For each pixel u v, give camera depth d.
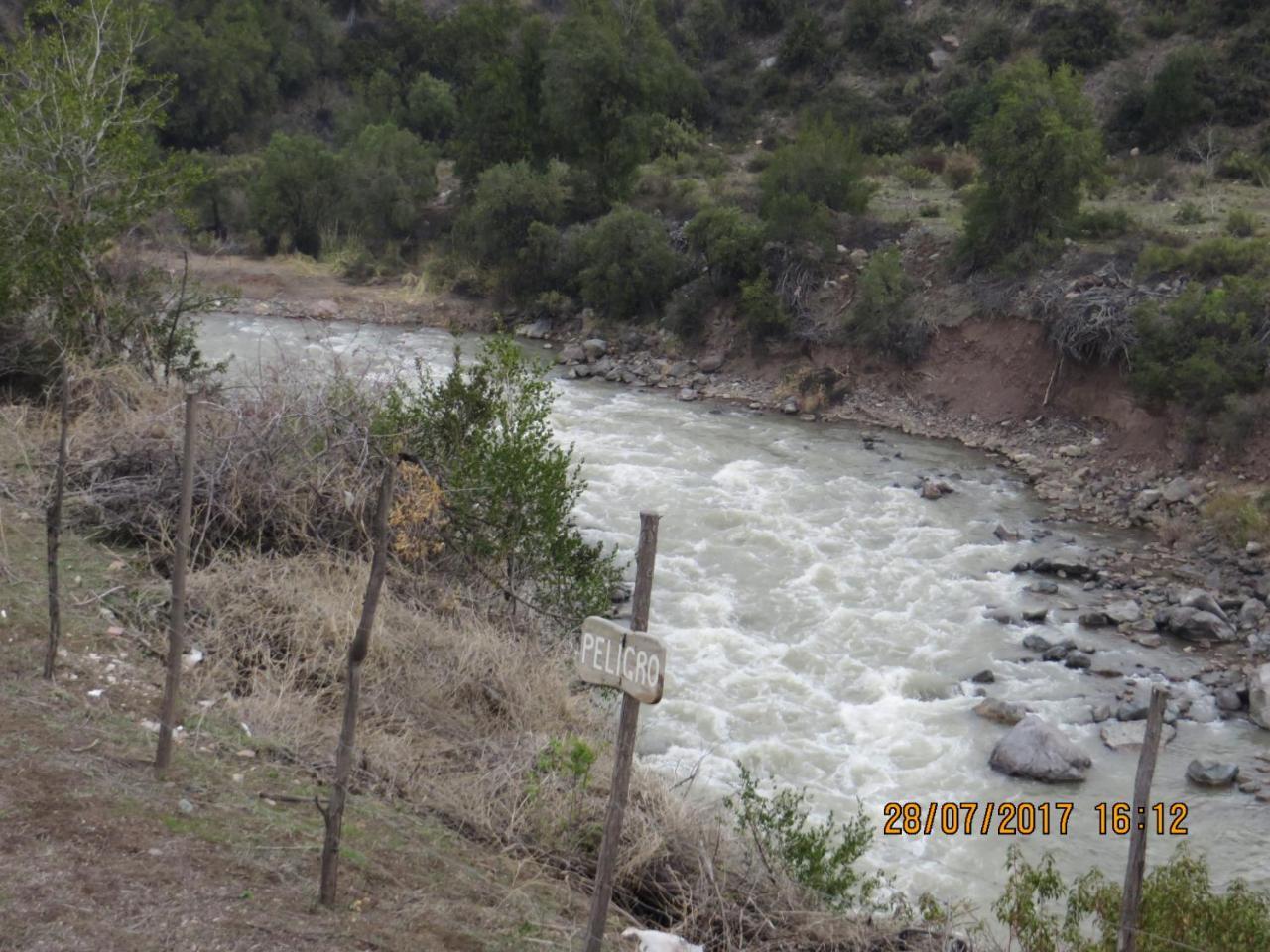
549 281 41.88
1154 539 21.98
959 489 24.64
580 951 6.91
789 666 16.25
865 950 8.19
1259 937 7.47
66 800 7.23
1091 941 8.38
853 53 62.22
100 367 15.60
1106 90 51.69
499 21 73.31
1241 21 52.19
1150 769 6.21
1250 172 42.91
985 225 31.98
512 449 13.84
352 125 62.78
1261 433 23.88
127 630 10.41
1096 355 27.83
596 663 5.86
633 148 43.50
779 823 9.80
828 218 35.41
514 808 9.01
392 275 47.25
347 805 8.30
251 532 12.61
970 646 17.09
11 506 12.21
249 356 32.66
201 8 70.94
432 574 13.20
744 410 31.16
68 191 16.69
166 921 6.21
